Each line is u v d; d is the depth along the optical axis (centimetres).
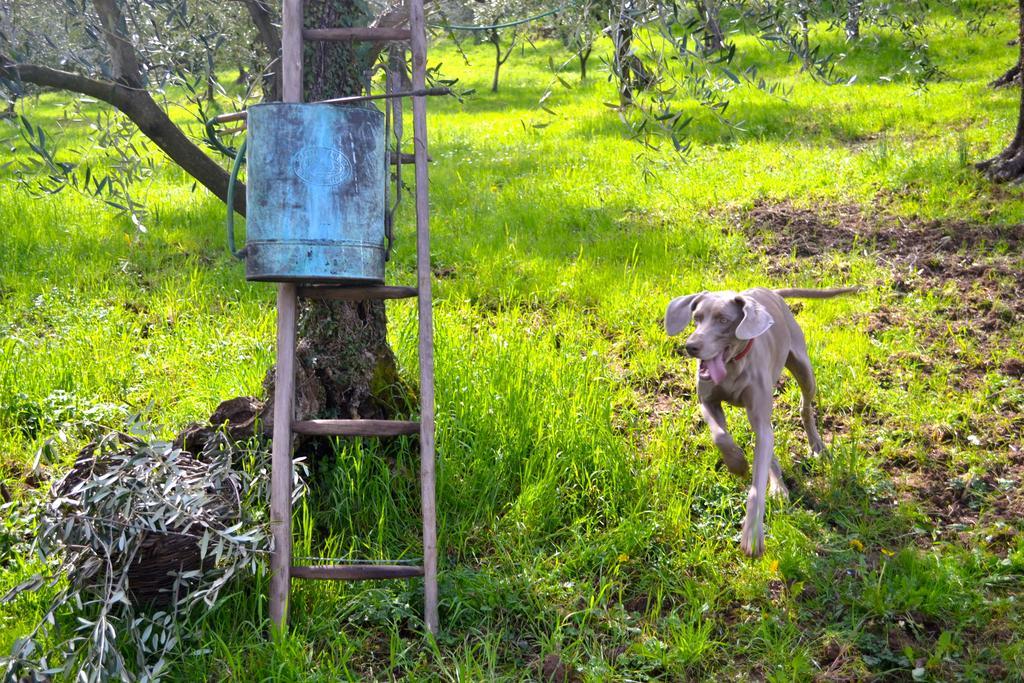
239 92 548
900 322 772
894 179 1115
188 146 512
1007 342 730
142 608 392
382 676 391
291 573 403
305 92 485
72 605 382
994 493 543
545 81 2483
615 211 1060
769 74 1891
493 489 502
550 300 806
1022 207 992
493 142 1510
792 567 463
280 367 401
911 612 438
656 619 429
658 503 507
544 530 489
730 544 486
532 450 527
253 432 475
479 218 1041
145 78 479
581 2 474
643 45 488
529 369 587
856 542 491
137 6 489
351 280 390
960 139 1234
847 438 599
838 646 416
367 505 486
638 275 855
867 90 1669
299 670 370
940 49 2005
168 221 1028
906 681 401
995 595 454
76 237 961
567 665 398
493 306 805
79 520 374
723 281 852
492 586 437
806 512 520
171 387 620
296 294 404
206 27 530
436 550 426
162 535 384
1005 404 639
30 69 454
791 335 556
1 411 569
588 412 558
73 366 630
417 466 504
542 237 976
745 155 1277
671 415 616
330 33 397
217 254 948
